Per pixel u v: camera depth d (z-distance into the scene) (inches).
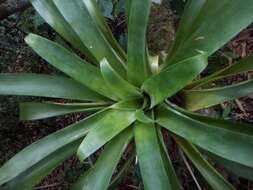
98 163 22.7
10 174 23.1
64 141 23.5
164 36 28.0
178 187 20.8
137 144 21.8
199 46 20.9
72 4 22.6
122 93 23.1
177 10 31.6
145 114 23.3
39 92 24.3
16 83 24.3
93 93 24.7
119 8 32.4
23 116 25.4
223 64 32.8
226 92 22.7
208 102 23.0
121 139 23.1
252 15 19.5
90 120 23.6
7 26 38.0
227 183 22.2
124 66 23.7
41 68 38.4
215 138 19.8
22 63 39.1
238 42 37.0
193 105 23.5
